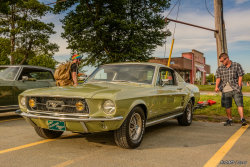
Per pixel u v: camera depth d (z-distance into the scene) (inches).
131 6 768.9
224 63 237.3
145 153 142.2
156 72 193.9
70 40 759.1
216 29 441.4
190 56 1589.6
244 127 232.2
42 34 1018.7
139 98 154.9
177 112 224.4
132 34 741.3
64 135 189.5
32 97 151.2
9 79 270.8
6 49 1022.4
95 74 203.3
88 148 152.0
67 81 235.6
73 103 139.0
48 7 965.8
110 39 745.0
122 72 194.1
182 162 126.4
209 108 331.3
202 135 195.0
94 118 132.2
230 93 237.1
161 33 793.6
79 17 727.7
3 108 258.2
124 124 143.6
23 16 986.7
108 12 722.8
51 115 142.4
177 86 226.2
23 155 136.8
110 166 119.4
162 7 790.5
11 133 196.9
